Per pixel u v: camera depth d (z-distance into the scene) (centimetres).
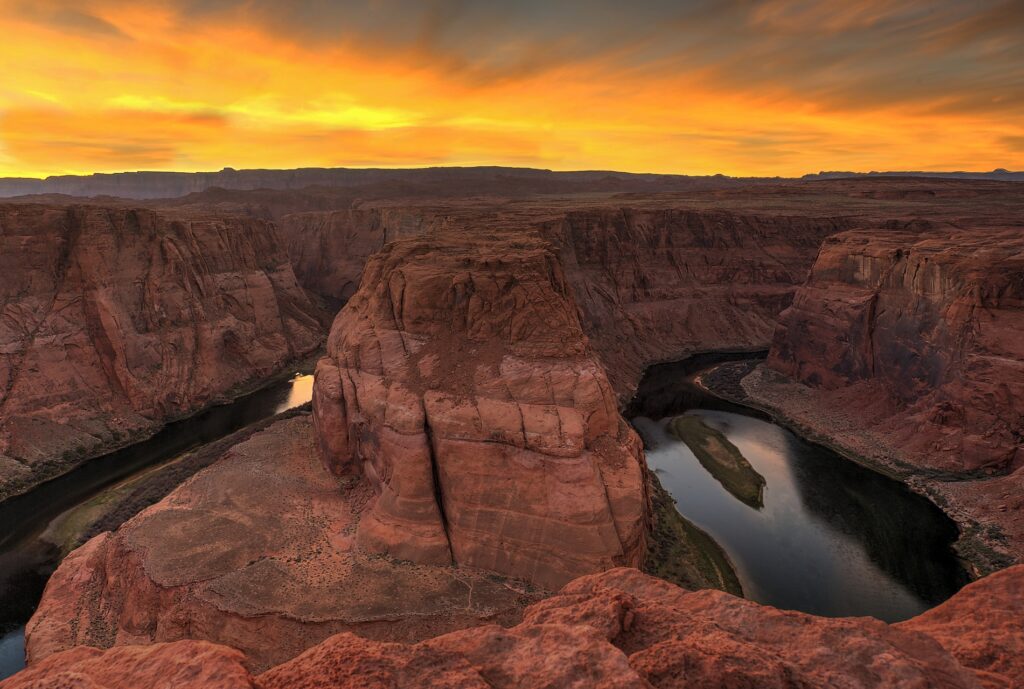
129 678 888
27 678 955
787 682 830
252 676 866
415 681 852
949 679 848
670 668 869
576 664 861
